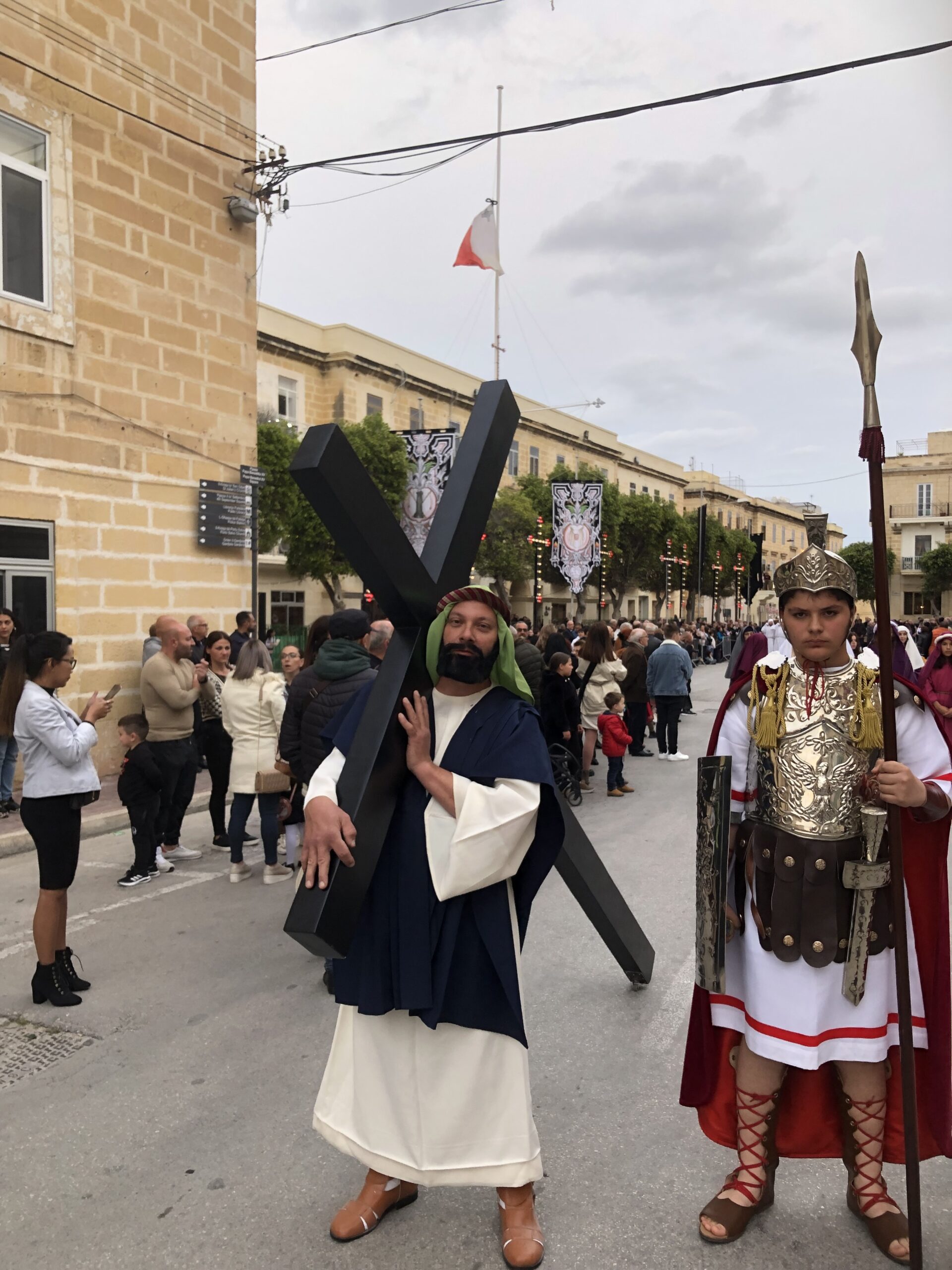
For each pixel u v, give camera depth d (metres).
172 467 9.49
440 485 19.16
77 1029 3.81
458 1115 2.23
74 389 8.50
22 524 8.15
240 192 10.16
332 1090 2.46
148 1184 2.72
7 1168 2.82
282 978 4.35
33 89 8.02
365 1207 2.47
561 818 2.32
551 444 40.44
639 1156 2.80
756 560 40.94
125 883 5.84
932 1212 2.49
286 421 26.11
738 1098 2.42
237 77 10.08
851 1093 2.34
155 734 6.24
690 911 5.19
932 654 8.87
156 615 9.38
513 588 37.12
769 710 2.28
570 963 4.43
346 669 4.67
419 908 2.21
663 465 53.41
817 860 2.20
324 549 21.91
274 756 5.90
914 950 2.32
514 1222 2.35
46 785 3.99
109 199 8.76
